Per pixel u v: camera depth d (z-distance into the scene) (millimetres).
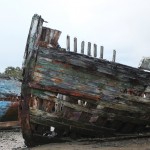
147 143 10602
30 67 11117
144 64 12828
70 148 10109
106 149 9609
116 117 12102
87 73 11328
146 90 12297
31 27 11414
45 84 11086
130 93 12047
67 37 11297
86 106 11570
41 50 11031
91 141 11656
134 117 12438
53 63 11078
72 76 11227
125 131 12641
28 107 11234
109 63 11508
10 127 18484
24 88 11258
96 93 11500
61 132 11602
